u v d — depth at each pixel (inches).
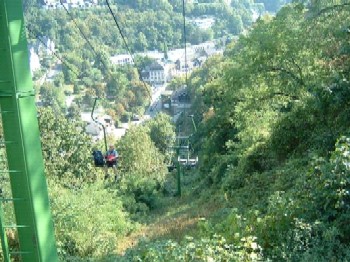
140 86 2588.6
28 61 128.4
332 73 541.0
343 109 497.0
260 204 424.2
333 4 621.9
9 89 125.8
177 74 3122.5
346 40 558.9
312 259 227.8
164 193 1068.5
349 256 226.5
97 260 374.9
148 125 1876.2
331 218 267.3
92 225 471.2
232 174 671.8
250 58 668.1
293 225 264.8
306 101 569.3
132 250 301.4
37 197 133.6
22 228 135.2
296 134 585.9
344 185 261.6
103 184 837.2
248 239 246.1
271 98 707.4
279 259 243.9
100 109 2456.9
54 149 875.4
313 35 613.0
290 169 478.0
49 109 927.7
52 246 139.8
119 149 1302.9
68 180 835.4
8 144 130.3
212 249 237.3
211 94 1163.3
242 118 792.9
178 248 239.9
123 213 634.2
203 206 619.2
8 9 122.5
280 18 647.8
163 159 1503.4
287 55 630.5
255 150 652.1
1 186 379.2
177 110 2603.3
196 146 1434.5
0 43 123.8
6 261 137.5
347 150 275.4
